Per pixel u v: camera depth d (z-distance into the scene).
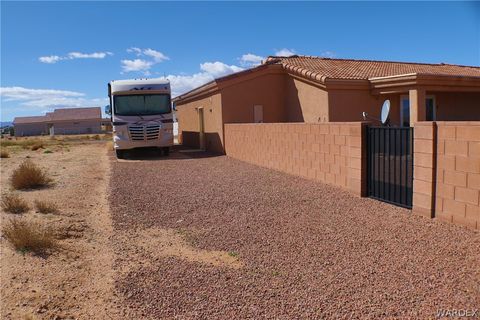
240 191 10.77
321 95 18.81
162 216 8.62
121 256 6.29
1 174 15.31
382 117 10.96
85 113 109.12
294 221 7.77
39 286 5.16
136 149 22.61
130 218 8.52
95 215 8.82
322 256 5.93
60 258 6.12
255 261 5.89
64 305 4.72
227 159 18.81
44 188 11.90
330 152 10.62
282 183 11.53
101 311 4.60
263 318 4.33
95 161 20.11
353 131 9.49
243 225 7.70
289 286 5.02
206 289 5.05
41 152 27.25
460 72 23.64
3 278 5.36
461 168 6.65
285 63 21.36
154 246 6.76
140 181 13.11
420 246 6.03
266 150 14.97
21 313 4.50
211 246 6.64
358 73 20.03
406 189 8.09
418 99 17.28
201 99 24.94
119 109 21.09
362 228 7.08
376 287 4.85
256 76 21.17
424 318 4.14
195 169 15.68
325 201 9.14
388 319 4.17
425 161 7.34
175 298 4.85
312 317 4.29
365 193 9.30
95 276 5.54
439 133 7.06
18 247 6.41
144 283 5.29
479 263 5.27
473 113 22.00
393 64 24.80
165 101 21.62
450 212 6.90
